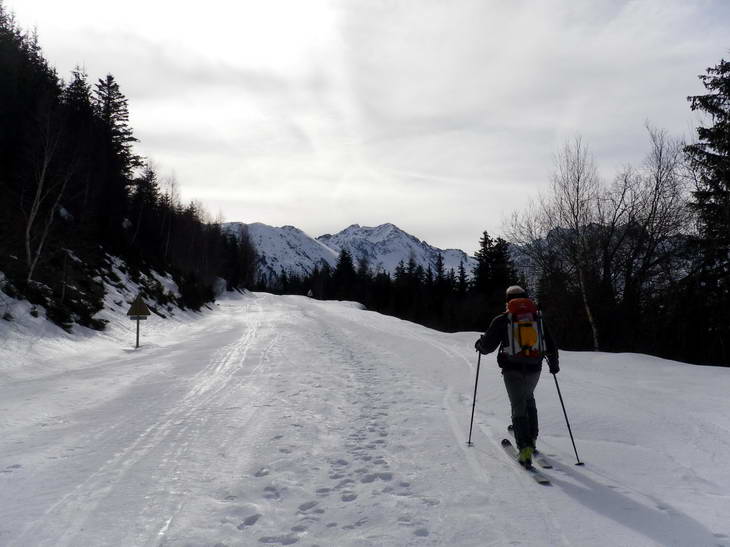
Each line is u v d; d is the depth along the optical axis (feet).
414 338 51.78
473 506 12.67
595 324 71.87
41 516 12.84
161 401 27.58
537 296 81.97
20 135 97.40
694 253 72.38
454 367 33.30
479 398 25.03
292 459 16.99
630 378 27.45
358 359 42.63
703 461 14.89
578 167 74.79
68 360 43.57
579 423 18.90
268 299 250.37
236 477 15.51
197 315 120.06
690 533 10.75
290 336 67.72
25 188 84.84
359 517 12.41
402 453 17.25
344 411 24.00
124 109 178.40
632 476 14.23
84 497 14.08
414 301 232.12
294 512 12.89
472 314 171.42
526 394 16.17
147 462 17.11
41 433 21.30
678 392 23.20
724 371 29.48
